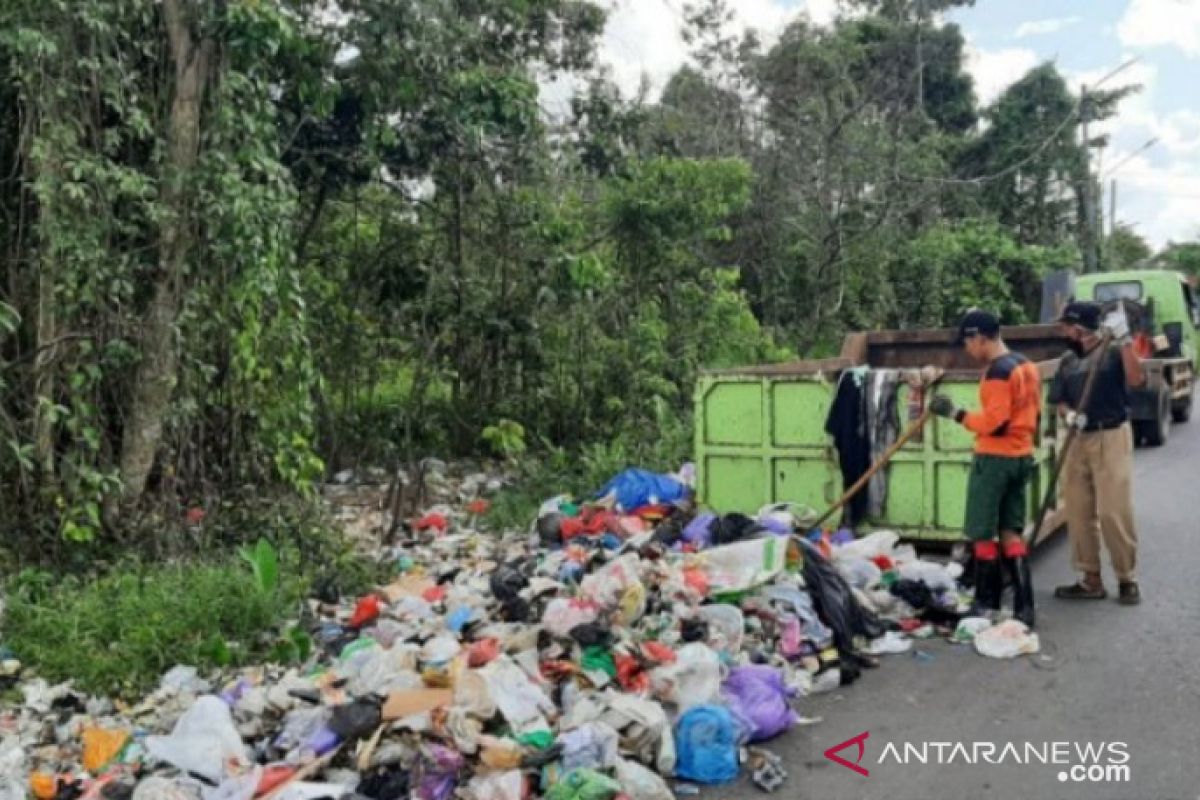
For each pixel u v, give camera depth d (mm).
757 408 6910
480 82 8703
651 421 10156
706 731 3881
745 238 15703
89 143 6195
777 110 16438
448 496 8539
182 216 6426
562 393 10320
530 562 5980
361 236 9844
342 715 3707
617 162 10734
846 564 5730
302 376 6824
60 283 6000
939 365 8859
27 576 5605
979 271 20484
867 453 6535
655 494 7230
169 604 5234
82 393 6188
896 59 19141
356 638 4914
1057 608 5824
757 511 6895
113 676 4660
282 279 6648
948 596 5582
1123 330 5816
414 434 10016
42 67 5766
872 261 16078
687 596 4945
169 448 6562
